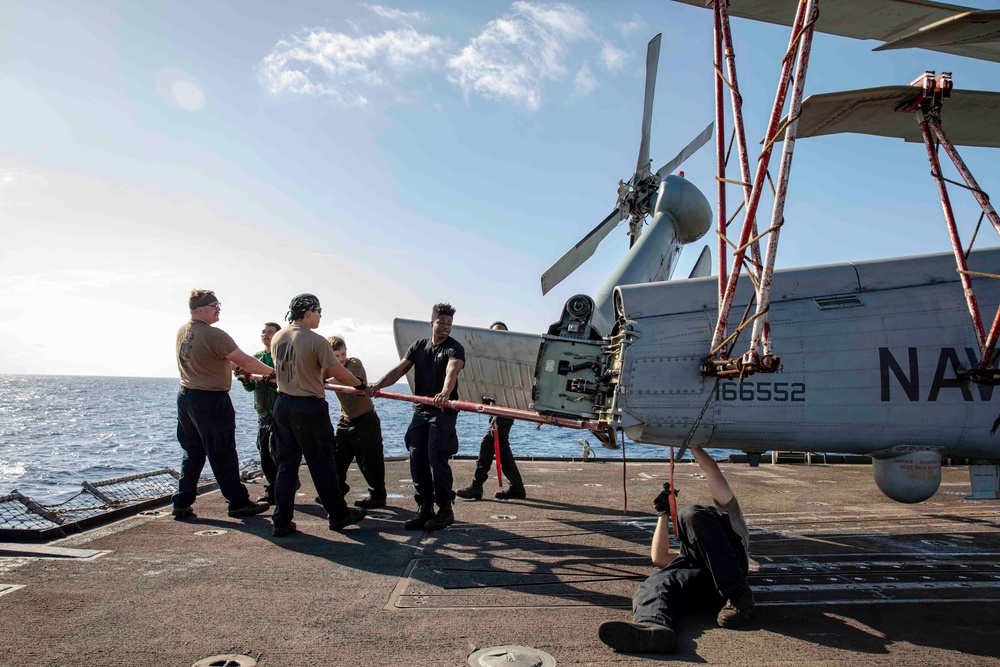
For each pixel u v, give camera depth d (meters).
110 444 27.64
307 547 4.53
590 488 7.53
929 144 4.27
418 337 7.14
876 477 4.79
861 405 4.60
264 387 6.11
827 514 6.12
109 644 2.73
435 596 3.48
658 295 4.84
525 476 8.52
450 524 5.29
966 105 4.67
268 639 2.82
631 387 4.59
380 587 3.63
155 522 5.27
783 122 3.72
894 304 4.84
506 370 6.95
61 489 15.00
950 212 4.24
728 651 2.74
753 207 3.79
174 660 2.58
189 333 5.26
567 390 4.86
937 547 4.74
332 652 2.68
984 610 3.33
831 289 4.95
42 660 2.56
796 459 10.55
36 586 3.51
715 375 4.46
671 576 3.19
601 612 3.25
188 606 3.24
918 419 4.61
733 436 4.62
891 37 4.51
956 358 4.66
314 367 4.89
